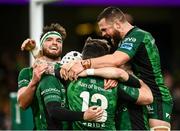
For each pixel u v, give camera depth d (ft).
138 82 38.99
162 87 42.68
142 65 41.88
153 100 42.34
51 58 40.81
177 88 81.41
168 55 102.06
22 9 96.17
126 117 39.14
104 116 37.40
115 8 41.70
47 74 38.50
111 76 37.60
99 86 37.58
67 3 74.69
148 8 100.27
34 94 38.93
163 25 102.47
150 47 41.60
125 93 38.14
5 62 88.33
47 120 38.52
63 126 38.60
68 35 96.53
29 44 41.09
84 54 39.09
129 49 40.42
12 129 59.31
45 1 60.70
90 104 37.37
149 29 102.47
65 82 38.58
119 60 39.70
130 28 41.81
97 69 37.78
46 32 40.78
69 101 37.83
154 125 42.70
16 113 58.70
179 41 101.86
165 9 101.14
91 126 37.45
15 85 84.43
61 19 95.81
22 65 88.02
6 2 76.59
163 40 102.58
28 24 96.02
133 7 98.94
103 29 41.73
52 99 37.14
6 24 96.32
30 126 57.41
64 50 95.81
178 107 77.41
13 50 96.07
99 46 39.22
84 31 97.50
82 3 74.18
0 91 82.38
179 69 100.07
